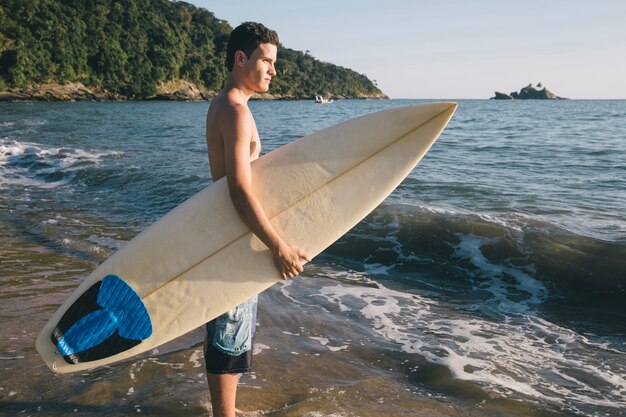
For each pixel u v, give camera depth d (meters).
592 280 4.49
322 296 4.23
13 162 11.33
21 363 2.98
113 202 7.72
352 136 2.17
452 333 3.58
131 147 14.59
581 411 2.65
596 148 14.39
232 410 2.15
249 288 2.03
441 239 5.46
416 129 2.15
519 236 5.26
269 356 3.15
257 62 1.92
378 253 5.32
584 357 3.28
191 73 104.88
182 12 118.44
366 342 3.39
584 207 6.69
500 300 4.25
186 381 2.79
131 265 2.09
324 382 2.85
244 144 1.86
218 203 2.06
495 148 14.75
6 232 5.98
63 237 5.71
